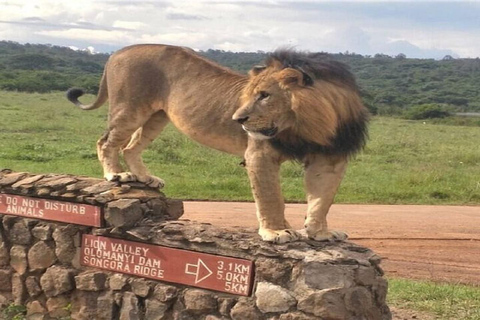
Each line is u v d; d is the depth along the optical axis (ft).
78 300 19.08
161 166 53.52
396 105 172.65
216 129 17.69
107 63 20.29
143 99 19.12
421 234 35.88
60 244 19.47
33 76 164.14
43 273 19.86
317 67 16.01
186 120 18.26
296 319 15.26
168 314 17.43
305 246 15.97
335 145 16.17
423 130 106.42
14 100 121.60
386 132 96.22
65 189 19.57
